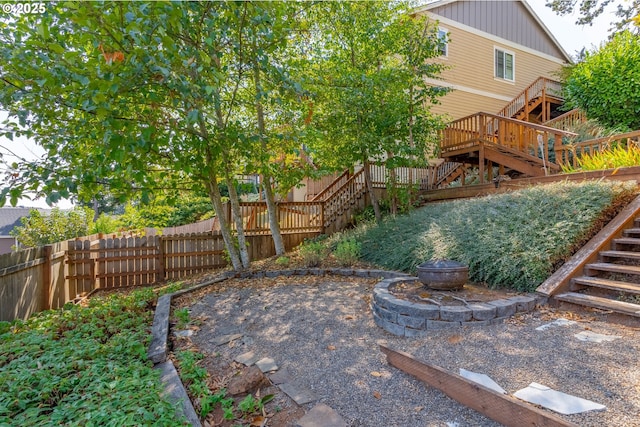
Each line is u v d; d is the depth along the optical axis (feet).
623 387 6.53
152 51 10.16
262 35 13.83
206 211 47.98
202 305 15.16
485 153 28.78
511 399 5.96
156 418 6.09
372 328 11.64
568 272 12.19
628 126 28.55
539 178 21.57
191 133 15.07
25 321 13.12
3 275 12.62
